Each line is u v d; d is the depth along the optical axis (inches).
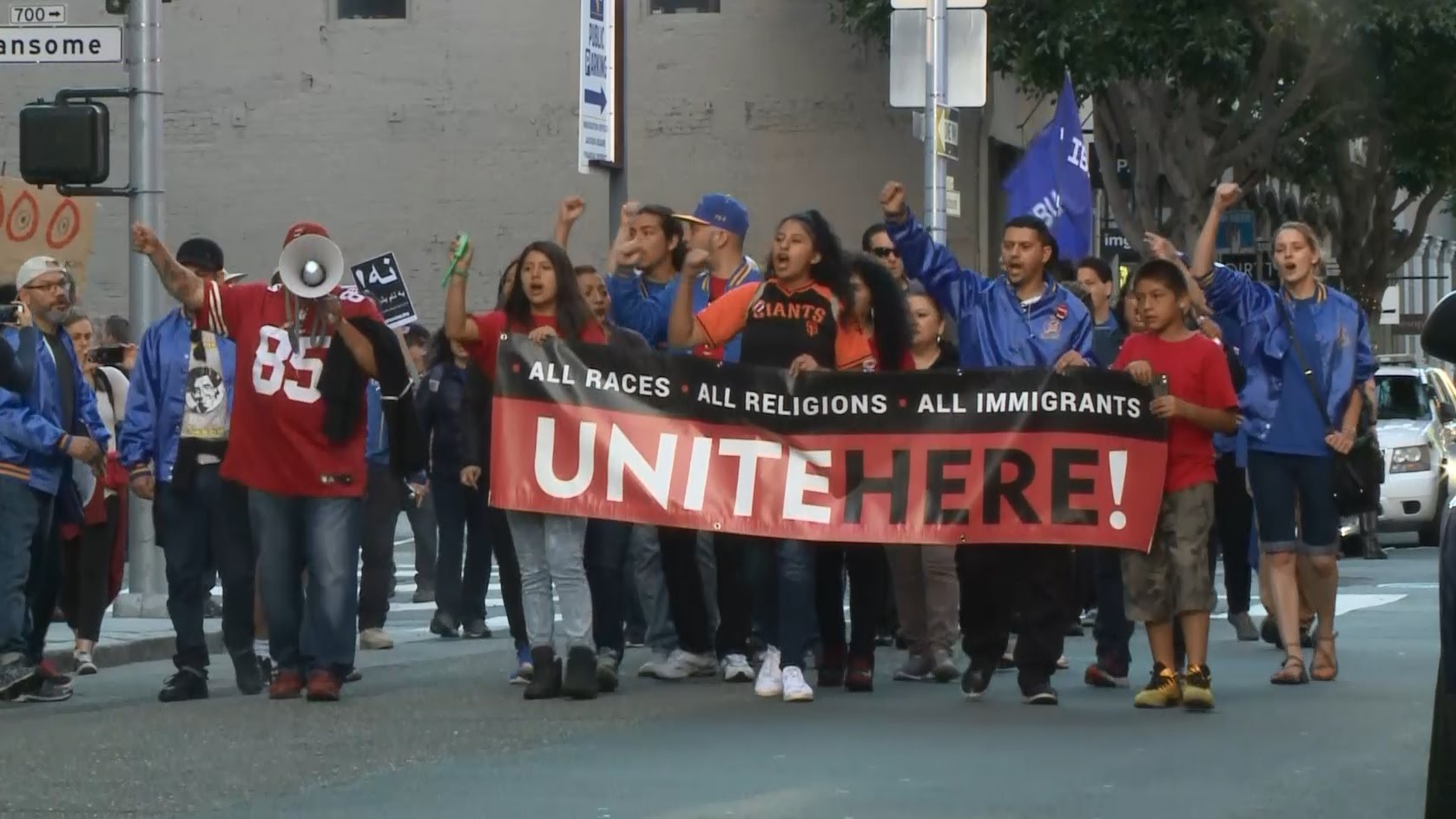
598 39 806.5
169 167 1290.6
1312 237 503.8
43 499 488.7
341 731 420.5
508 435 472.4
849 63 1234.6
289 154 1283.2
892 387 467.8
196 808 336.5
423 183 1273.4
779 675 475.2
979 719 433.4
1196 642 446.9
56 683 498.0
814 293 479.2
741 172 1248.2
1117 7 1146.0
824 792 347.3
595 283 524.7
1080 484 456.1
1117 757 383.6
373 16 1280.8
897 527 465.4
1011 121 1364.4
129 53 658.2
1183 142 1280.8
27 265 496.7
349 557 470.3
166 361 491.2
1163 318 452.1
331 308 461.1
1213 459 457.7
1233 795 345.7
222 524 483.8
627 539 498.6
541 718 437.7
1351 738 406.6
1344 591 762.8
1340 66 1291.8
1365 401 507.5
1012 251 470.3
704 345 493.4
